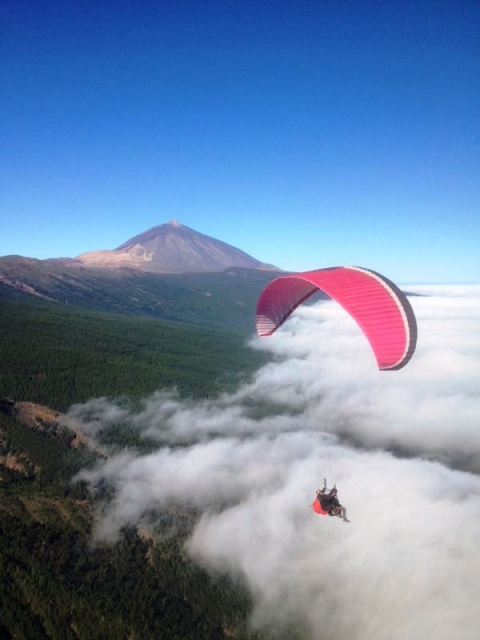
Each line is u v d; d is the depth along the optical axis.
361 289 14.27
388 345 12.95
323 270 16.97
